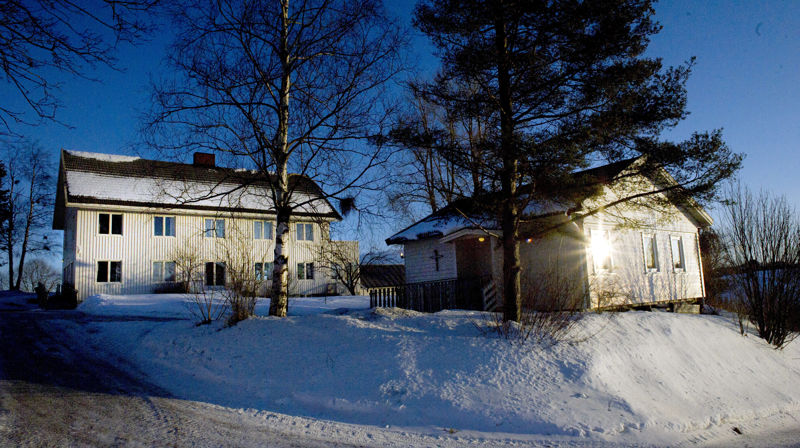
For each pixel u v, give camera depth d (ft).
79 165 91.86
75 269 85.61
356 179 39.52
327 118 38.81
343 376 25.79
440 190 37.91
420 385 23.94
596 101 32.40
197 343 34.42
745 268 43.52
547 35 31.94
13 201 134.82
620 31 30.04
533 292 38.04
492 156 33.19
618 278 53.06
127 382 28.07
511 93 34.65
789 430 23.99
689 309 60.03
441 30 34.24
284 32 39.01
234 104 37.32
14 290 129.90
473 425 21.03
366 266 107.24
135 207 89.04
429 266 66.08
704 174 31.76
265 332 33.19
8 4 18.74
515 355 26.32
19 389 25.38
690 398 26.12
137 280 90.48
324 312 51.21
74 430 19.19
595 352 27.43
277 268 39.93
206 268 95.66
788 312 39.96
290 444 18.49
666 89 31.07
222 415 22.11
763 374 33.53
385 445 18.76
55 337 43.34
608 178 34.17
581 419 21.15
